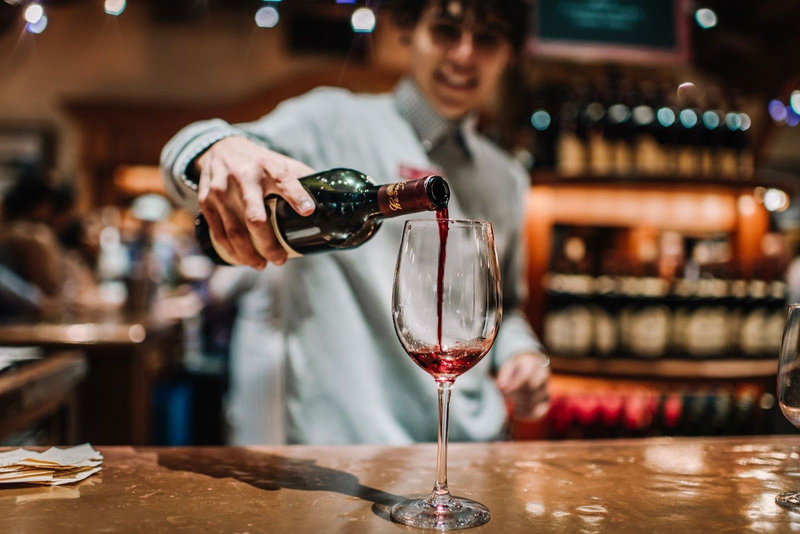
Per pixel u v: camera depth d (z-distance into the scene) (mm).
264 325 3377
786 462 968
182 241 6523
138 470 890
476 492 819
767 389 2611
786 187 2688
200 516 717
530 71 3494
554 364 2580
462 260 762
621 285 2637
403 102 1622
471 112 1669
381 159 1587
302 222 944
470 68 1537
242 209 947
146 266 3338
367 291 1503
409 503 759
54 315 3033
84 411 2258
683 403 2734
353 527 688
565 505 771
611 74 3244
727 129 3045
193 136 1079
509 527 697
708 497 804
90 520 699
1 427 1127
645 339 2586
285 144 1485
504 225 1739
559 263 2768
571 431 2689
